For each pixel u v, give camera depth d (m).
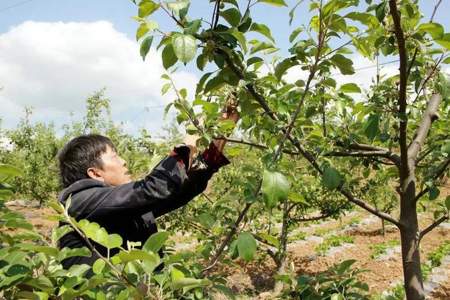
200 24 1.25
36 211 11.04
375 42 1.73
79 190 1.68
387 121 2.03
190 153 1.54
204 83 1.51
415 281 1.90
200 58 1.40
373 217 16.48
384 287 9.16
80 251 1.07
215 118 1.54
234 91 1.72
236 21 1.37
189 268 1.41
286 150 1.81
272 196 1.21
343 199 8.25
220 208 1.52
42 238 1.13
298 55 1.59
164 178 1.46
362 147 2.07
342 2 1.37
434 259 10.77
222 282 1.44
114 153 1.98
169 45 1.33
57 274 1.11
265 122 1.66
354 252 12.11
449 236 12.93
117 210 1.52
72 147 1.94
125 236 1.71
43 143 12.77
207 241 1.55
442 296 8.80
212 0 1.33
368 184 8.97
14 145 13.30
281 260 7.74
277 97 1.78
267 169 1.25
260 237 1.35
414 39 1.66
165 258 1.12
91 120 12.59
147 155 2.70
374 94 2.11
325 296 1.49
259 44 1.61
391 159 2.02
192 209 6.69
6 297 1.02
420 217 15.03
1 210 1.16
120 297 1.02
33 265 1.10
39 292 1.04
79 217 1.58
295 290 1.55
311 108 1.97
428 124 2.06
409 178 1.96
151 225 1.86
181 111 1.50
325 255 11.86
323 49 1.58
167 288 1.16
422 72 2.15
